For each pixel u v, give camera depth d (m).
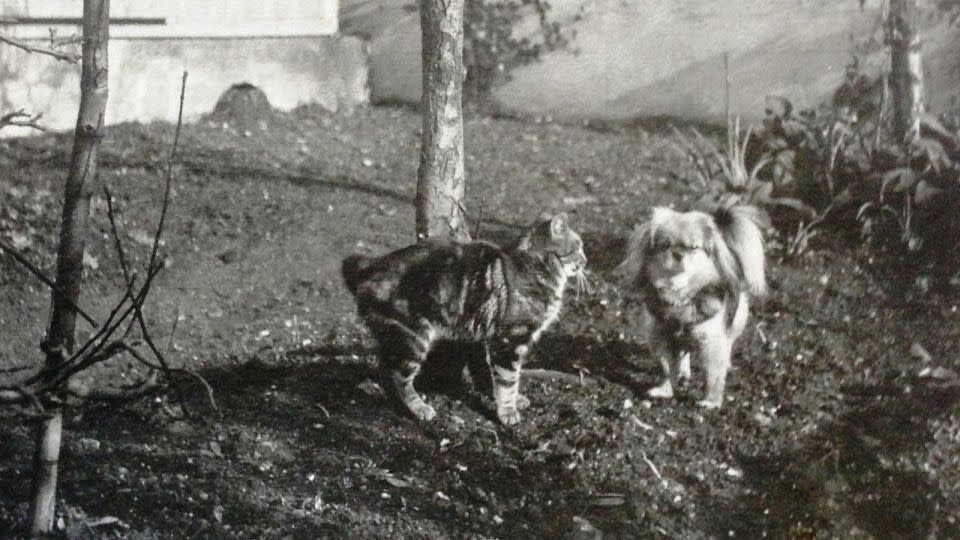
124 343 3.36
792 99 9.19
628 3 9.61
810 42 9.12
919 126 7.52
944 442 5.30
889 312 6.38
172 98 8.96
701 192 7.78
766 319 6.30
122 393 3.58
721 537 4.67
